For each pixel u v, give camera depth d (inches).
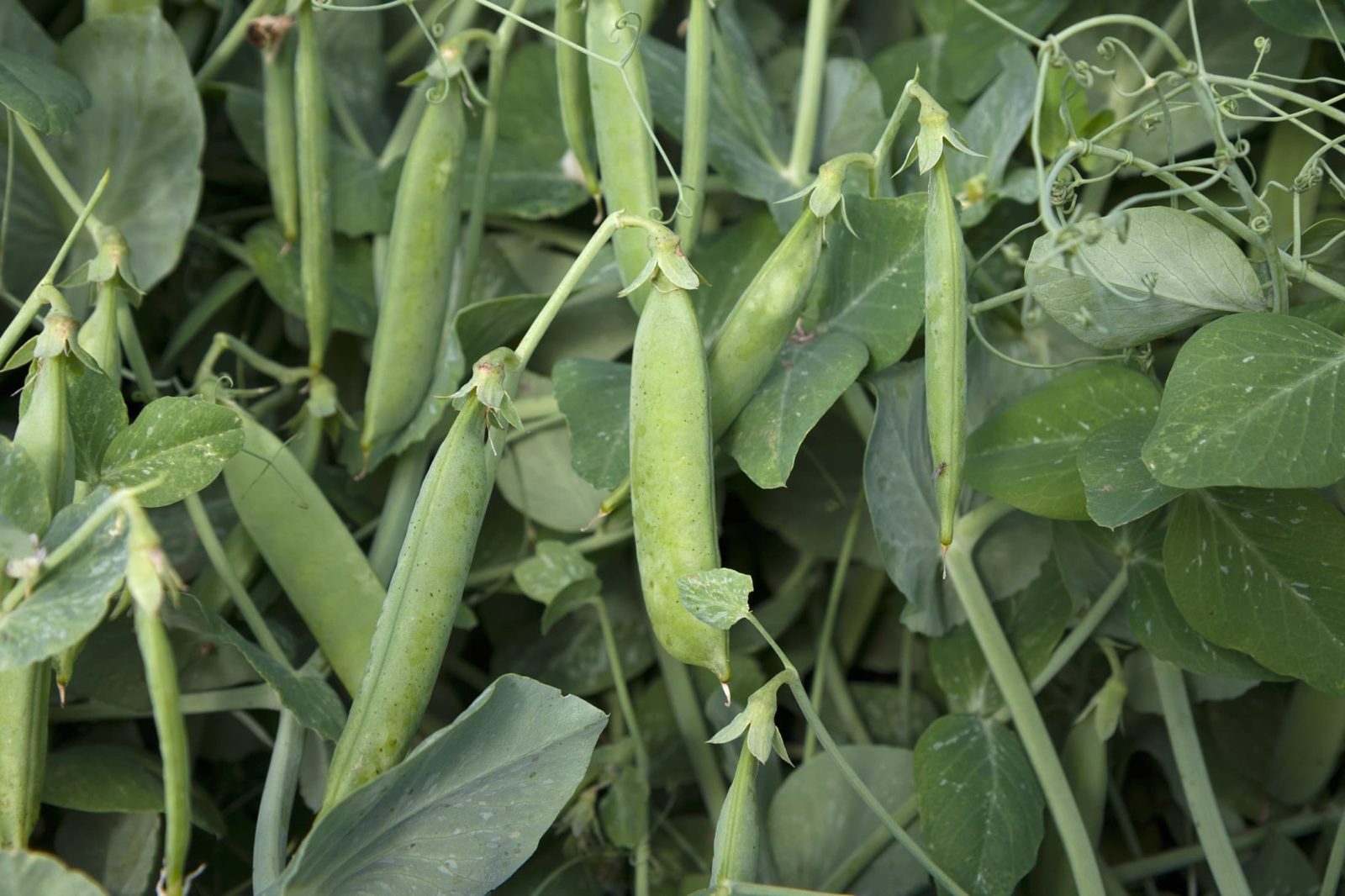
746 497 23.3
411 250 19.5
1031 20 22.0
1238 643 18.4
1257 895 21.3
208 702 19.4
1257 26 21.7
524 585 20.5
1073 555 20.3
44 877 16.0
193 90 20.5
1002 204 21.4
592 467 19.0
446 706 22.9
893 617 23.6
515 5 19.7
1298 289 20.1
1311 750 21.1
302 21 19.4
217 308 22.0
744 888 16.8
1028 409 19.2
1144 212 17.5
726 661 17.1
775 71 24.5
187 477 17.1
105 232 18.2
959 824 19.4
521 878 20.7
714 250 21.3
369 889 17.0
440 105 19.3
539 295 20.0
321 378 20.4
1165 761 22.2
